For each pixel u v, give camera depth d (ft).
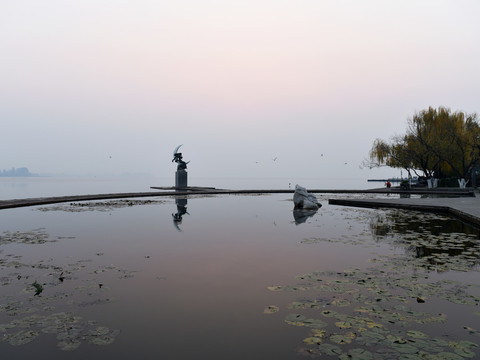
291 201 65.31
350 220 35.99
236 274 16.33
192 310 12.01
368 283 14.80
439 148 99.55
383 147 117.08
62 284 14.80
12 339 9.84
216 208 50.16
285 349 9.31
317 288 14.20
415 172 116.26
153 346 9.49
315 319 11.22
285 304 12.54
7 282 15.03
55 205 54.70
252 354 9.07
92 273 16.47
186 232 28.55
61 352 9.14
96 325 10.80
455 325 10.69
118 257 19.76
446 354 8.93
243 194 92.84
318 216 39.78
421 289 14.01
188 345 9.55
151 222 34.71
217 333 10.27
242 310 12.00
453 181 105.19
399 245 22.81
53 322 10.98
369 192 95.55
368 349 9.23
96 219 37.11
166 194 84.69
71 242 24.20
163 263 18.40
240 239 25.38
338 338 9.89
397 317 11.31
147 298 13.14
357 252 20.84
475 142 94.48
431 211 44.37
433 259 18.88
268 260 19.01
